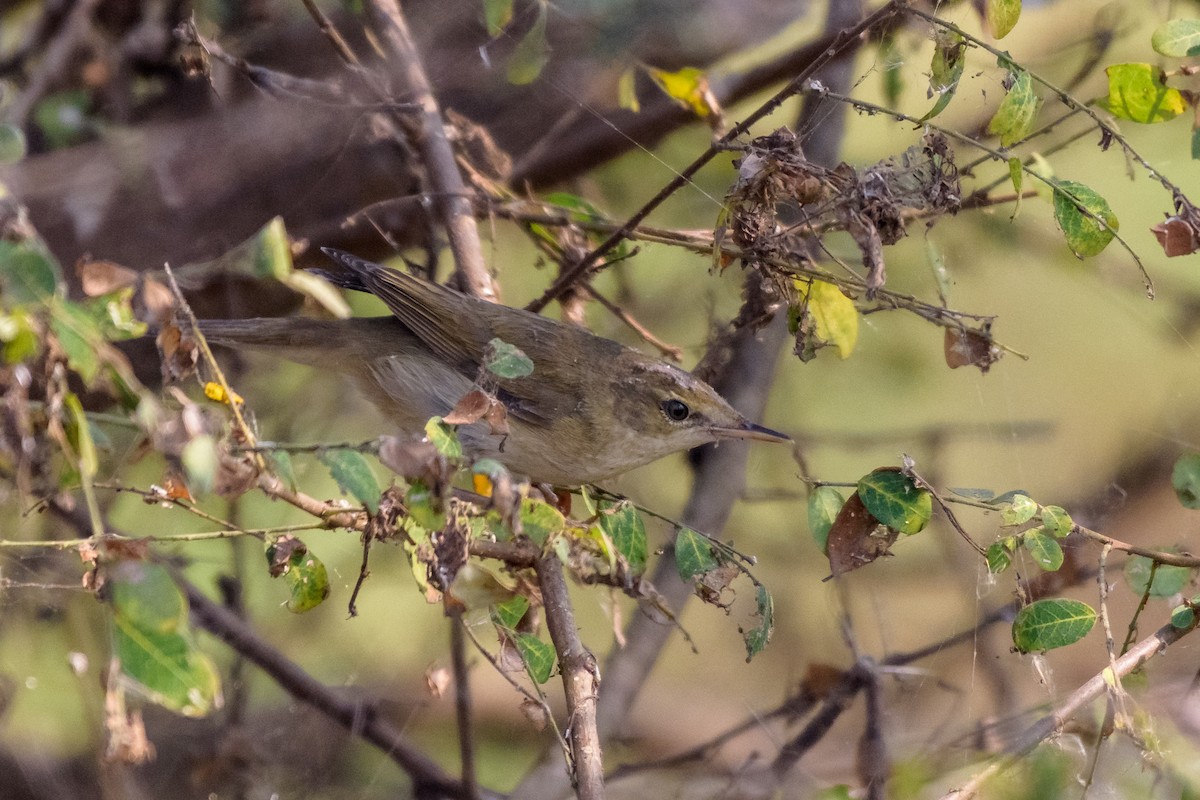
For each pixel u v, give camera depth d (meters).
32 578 8.91
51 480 5.77
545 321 9.50
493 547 7.02
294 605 6.78
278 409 11.89
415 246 11.50
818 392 13.80
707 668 12.98
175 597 5.05
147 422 5.27
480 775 11.78
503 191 10.22
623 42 10.82
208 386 6.00
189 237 9.71
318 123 9.96
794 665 12.88
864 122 10.80
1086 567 9.15
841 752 10.48
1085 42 11.62
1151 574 6.96
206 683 5.06
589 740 6.47
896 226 7.13
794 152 7.22
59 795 9.69
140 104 10.49
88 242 9.12
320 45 10.77
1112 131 7.26
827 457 13.50
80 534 8.29
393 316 9.95
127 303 6.01
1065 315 13.23
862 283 7.71
